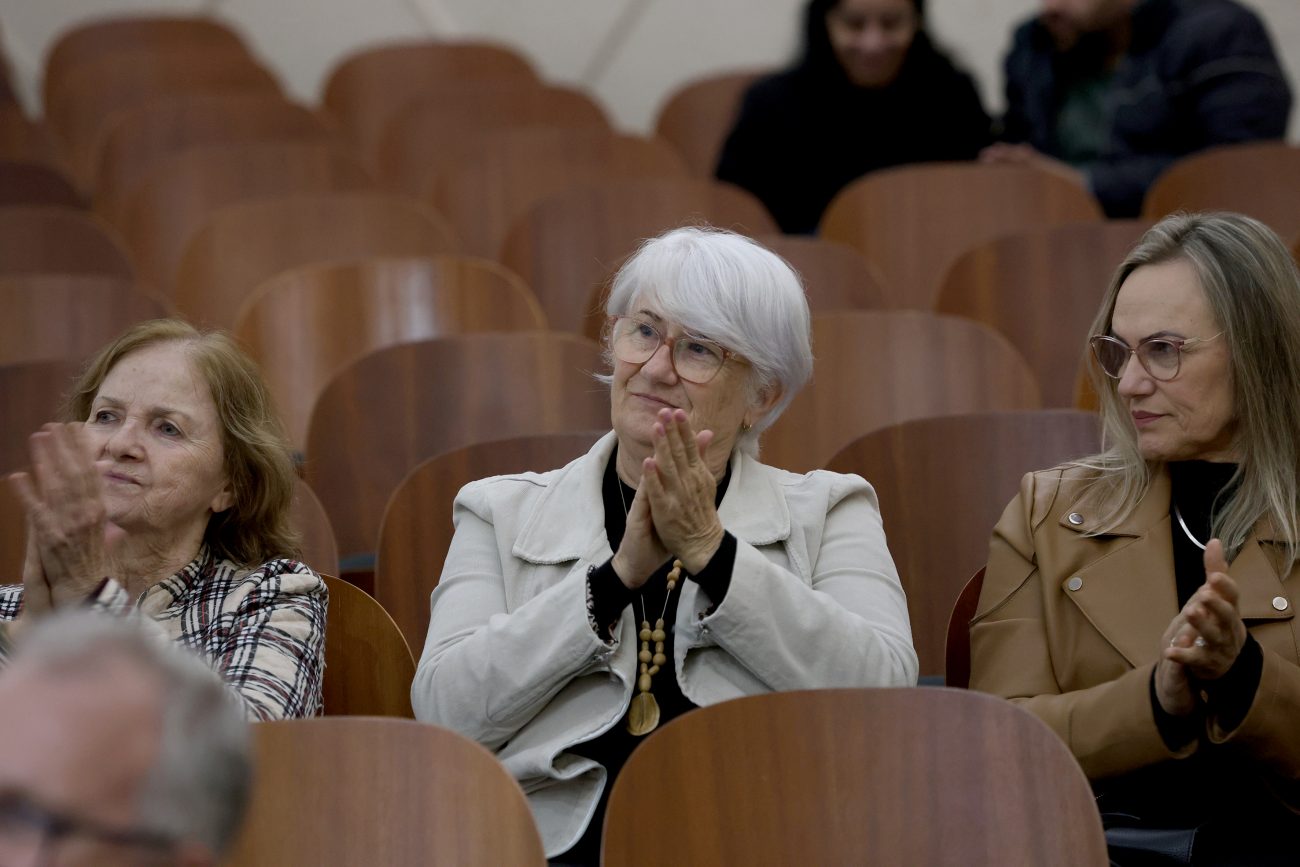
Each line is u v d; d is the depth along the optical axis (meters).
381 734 4.29
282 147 12.02
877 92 11.86
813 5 11.82
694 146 15.32
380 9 17.98
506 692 5.07
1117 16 11.65
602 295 8.38
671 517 4.96
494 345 7.79
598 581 5.07
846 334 8.02
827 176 11.91
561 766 5.16
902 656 5.32
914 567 6.69
